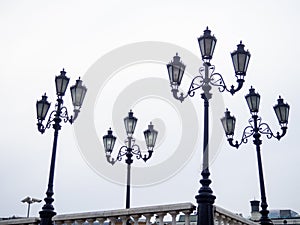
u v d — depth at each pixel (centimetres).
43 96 1338
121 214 1001
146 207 974
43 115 1305
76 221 1066
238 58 1081
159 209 955
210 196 870
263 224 1416
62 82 1305
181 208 924
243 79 1074
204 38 1064
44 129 1305
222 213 989
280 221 3622
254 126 1516
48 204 1103
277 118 1416
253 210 3069
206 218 849
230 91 1066
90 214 1041
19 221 1180
